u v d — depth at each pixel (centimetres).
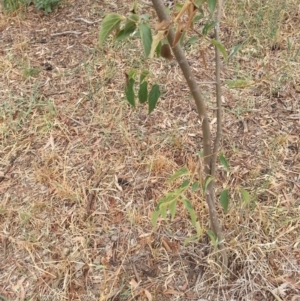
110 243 228
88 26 356
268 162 253
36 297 213
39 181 258
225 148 262
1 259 229
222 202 179
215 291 206
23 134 285
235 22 335
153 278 213
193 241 221
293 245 217
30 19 369
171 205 155
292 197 236
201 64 312
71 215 241
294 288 203
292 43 320
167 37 142
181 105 289
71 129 284
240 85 171
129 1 371
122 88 304
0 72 324
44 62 330
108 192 249
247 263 211
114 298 208
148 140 271
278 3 347
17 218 243
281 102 285
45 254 228
